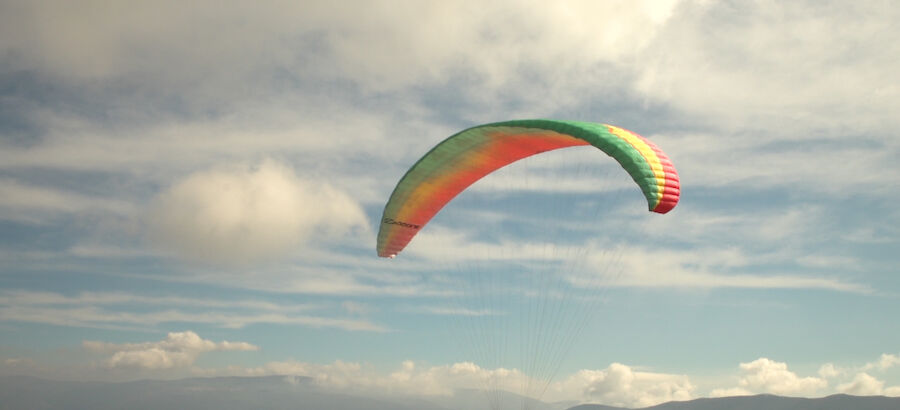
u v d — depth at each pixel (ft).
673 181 52.80
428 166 71.10
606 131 56.13
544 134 60.23
